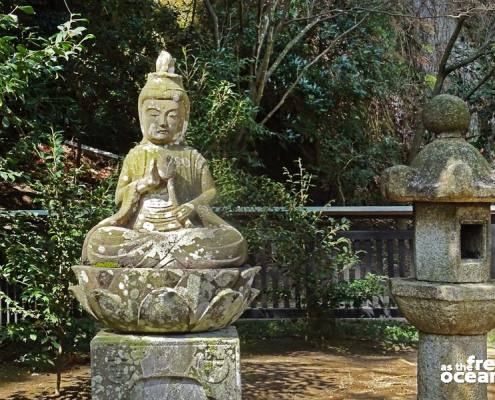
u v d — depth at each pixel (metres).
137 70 8.88
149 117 3.76
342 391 5.64
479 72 11.36
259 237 7.00
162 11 9.51
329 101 10.86
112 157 9.76
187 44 8.98
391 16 10.55
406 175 4.35
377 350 7.37
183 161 3.77
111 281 3.36
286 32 10.04
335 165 11.18
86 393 5.45
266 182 7.62
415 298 4.36
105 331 3.57
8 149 6.52
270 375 6.19
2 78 4.46
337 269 7.55
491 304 4.24
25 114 6.57
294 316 8.05
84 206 5.22
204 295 3.39
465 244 4.59
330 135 11.31
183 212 3.60
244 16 9.91
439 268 4.39
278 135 10.43
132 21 8.80
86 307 3.55
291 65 10.24
